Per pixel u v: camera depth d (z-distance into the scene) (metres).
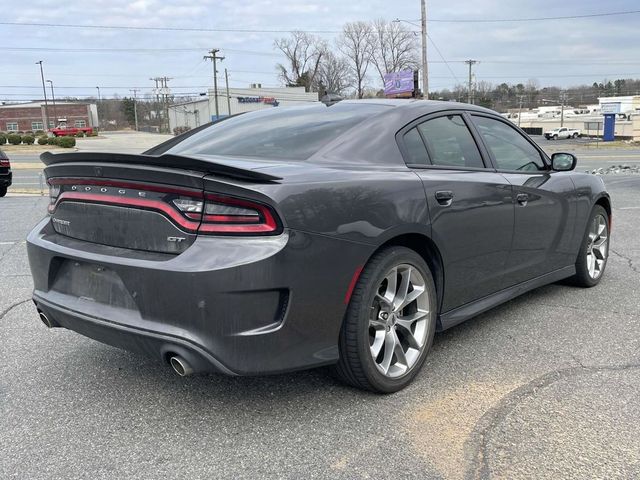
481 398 3.11
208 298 2.51
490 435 2.73
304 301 2.67
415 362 3.27
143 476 2.46
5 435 2.79
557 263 4.63
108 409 3.04
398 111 3.56
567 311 4.57
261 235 2.55
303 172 2.79
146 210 2.74
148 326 2.66
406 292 3.21
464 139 3.87
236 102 89.12
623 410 2.95
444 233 3.33
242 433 2.79
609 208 5.34
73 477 2.45
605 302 4.79
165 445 2.70
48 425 2.88
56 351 3.84
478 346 3.85
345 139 3.27
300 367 2.74
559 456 2.55
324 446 2.67
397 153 3.34
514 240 3.97
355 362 2.98
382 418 2.91
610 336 4.02
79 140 73.12
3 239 7.93
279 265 2.55
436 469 2.47
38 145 54.81
